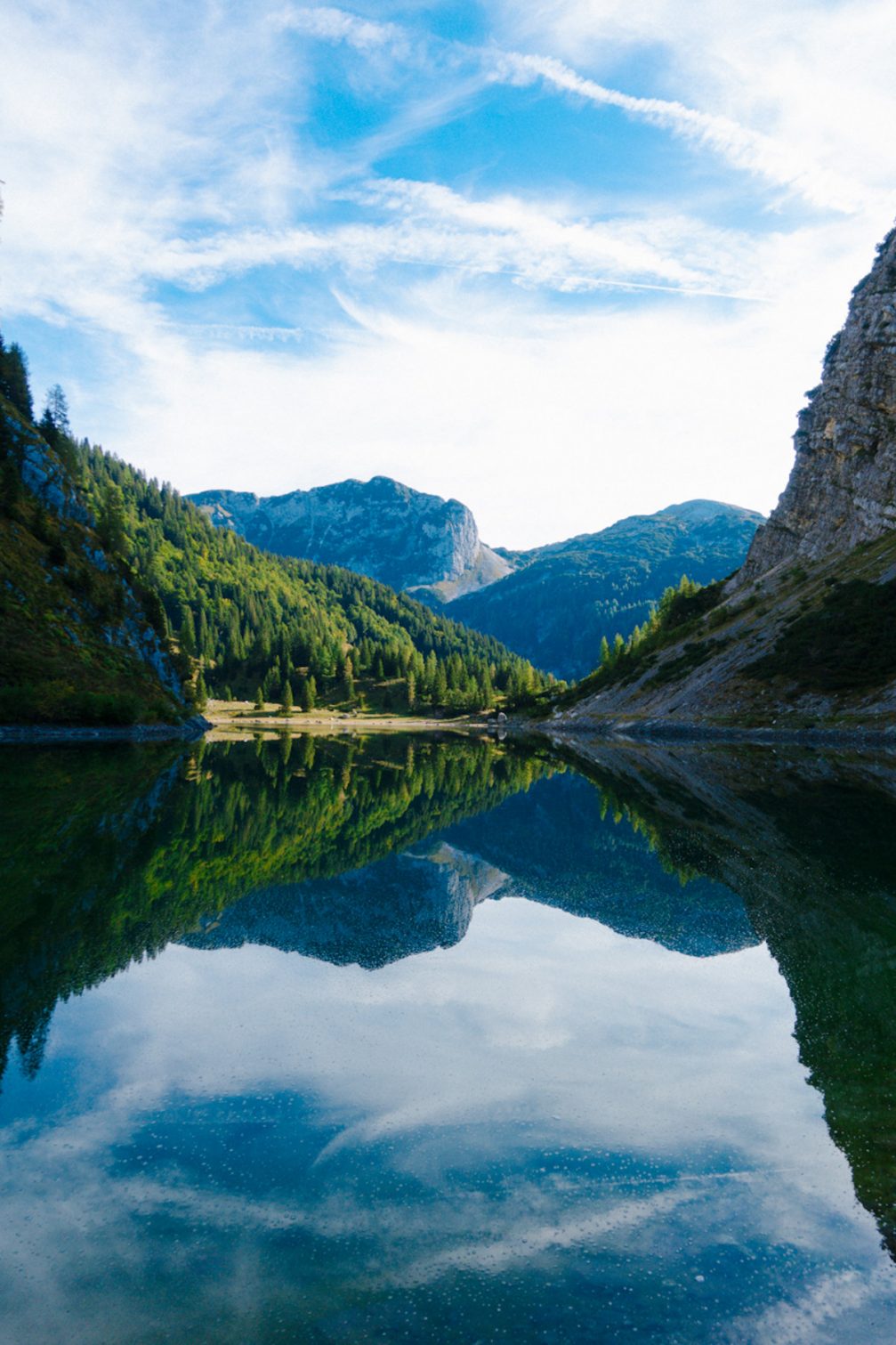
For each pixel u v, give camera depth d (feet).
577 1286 21.01
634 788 155.22
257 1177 25.84
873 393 379.35
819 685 285.23
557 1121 29.71
